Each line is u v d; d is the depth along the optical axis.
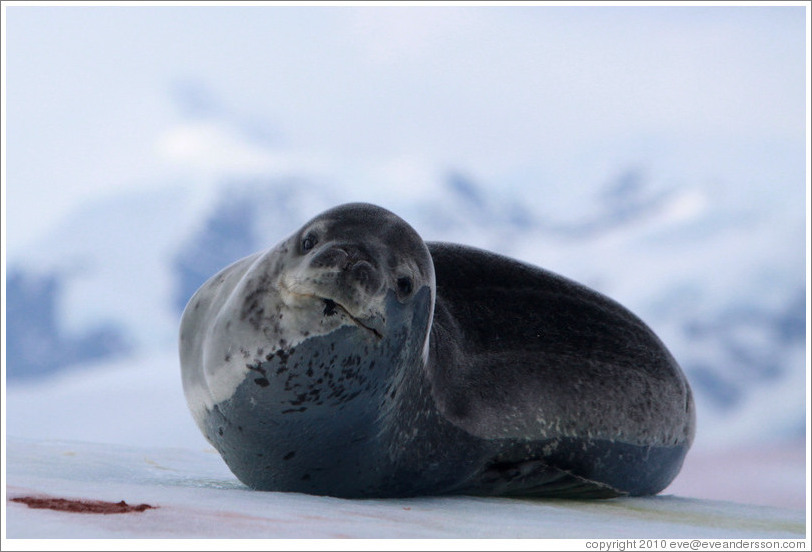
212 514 12.01
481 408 17.47
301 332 13.98
